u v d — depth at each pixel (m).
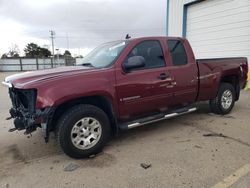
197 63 4.50
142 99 3.77
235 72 5.32
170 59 4.13
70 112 3.16
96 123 3.38
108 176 2.83
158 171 2.90
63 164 3.19
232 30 9.12
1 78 22.72
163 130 4.44
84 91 3.15
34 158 3.41
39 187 2.66
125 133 4.34
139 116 3.95
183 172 2.85
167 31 12.41
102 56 4.02
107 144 3.83
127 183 2.67
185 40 4.44
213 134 4.14
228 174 2.78
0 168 3.14
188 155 3.32
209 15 10.02
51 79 3.08
